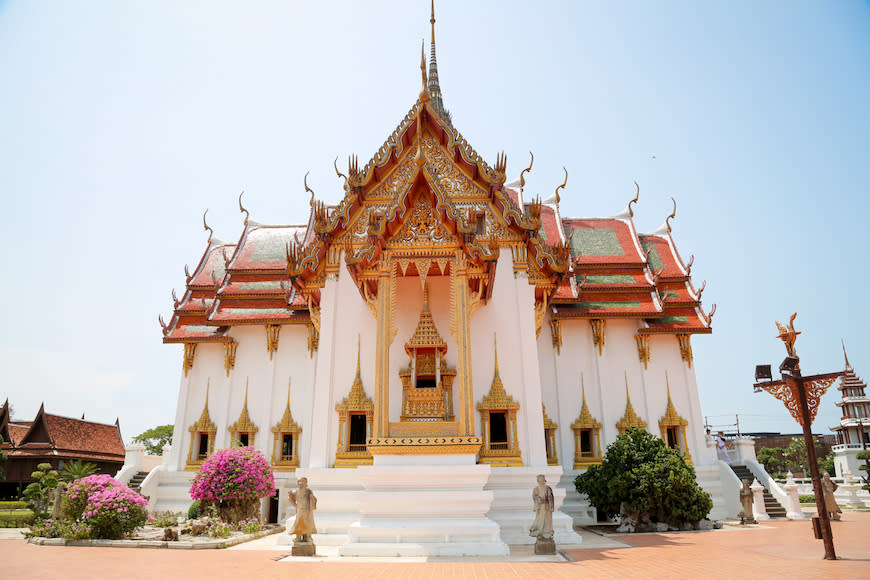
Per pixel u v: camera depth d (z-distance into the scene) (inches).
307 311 879.7
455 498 447.2
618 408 848.3
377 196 608.1
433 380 563.5
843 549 446.3
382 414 483.2
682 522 642.8
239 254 977.5
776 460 2242.9
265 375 871.7
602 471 658.2
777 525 695.7
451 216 503.8
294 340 883.4
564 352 869.2
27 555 428.1
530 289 591.8
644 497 625.3
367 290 536.7
